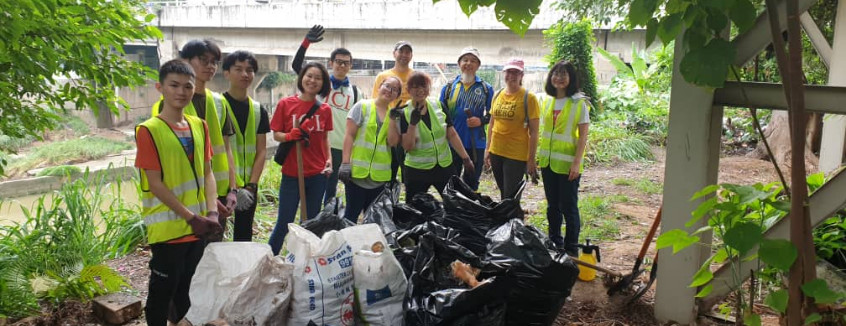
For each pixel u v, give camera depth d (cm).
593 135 1181
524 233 333
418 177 486
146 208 321
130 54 3139
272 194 771
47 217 521
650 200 793
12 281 414
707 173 355
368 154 477
